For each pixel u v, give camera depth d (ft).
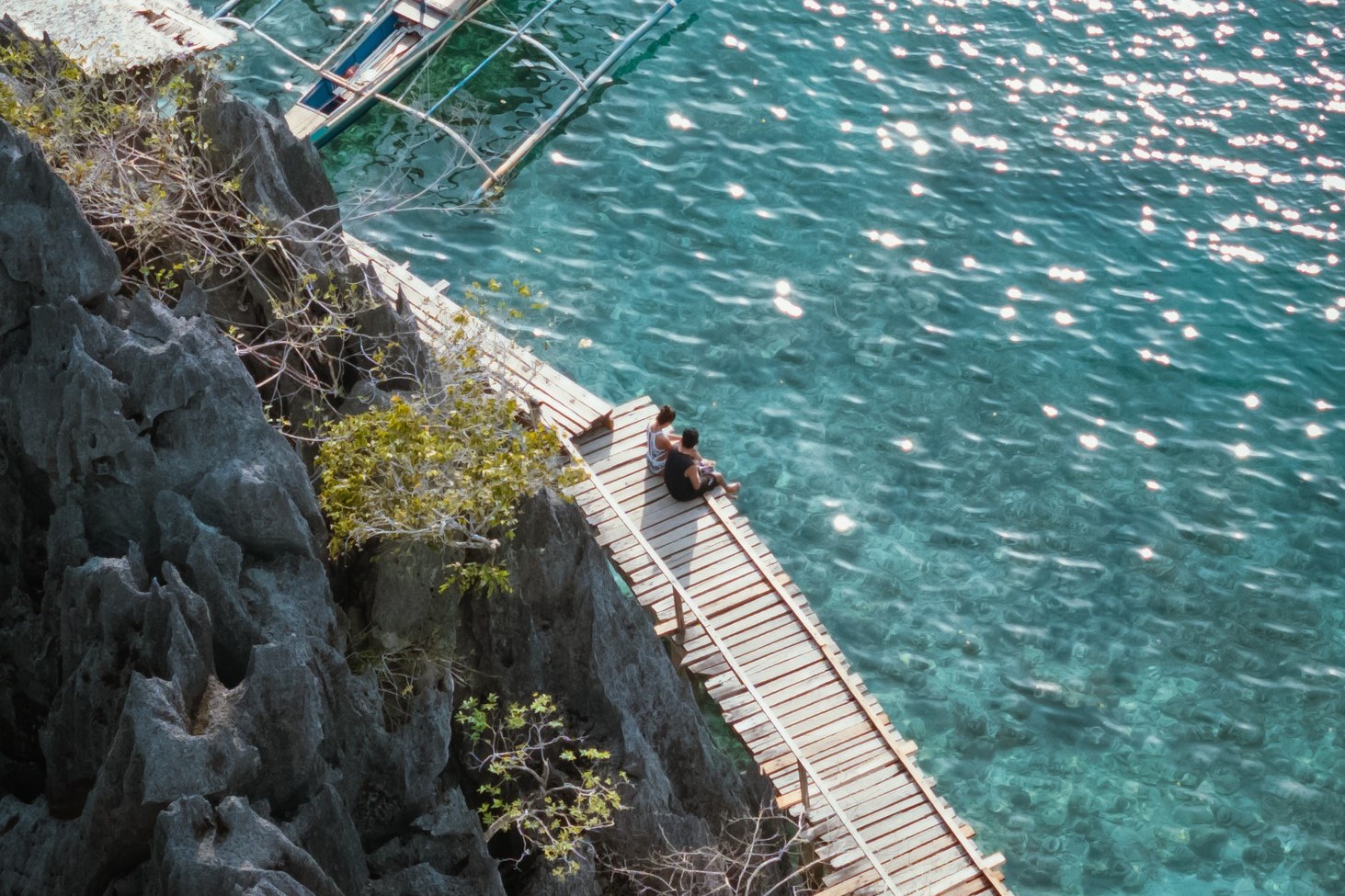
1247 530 84.12
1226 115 111.75
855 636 77.82
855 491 84.53
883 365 91.76
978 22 119.24
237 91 105.50
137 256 58.70
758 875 61.00
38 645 48.78
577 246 97.50
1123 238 101.91
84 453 48.14
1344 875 69.67
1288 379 92.99
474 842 49.93
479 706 56.80
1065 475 86.43
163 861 41.39
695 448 76.89
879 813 65.21
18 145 51.96
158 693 42.60
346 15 113.19
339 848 46.21
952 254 99.60
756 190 102.99
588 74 110.22
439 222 97.96
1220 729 74.95
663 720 60.95
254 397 51.49
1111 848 70.18
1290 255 101.30
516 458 56.03
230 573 47.85
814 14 118.62
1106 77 114.62
